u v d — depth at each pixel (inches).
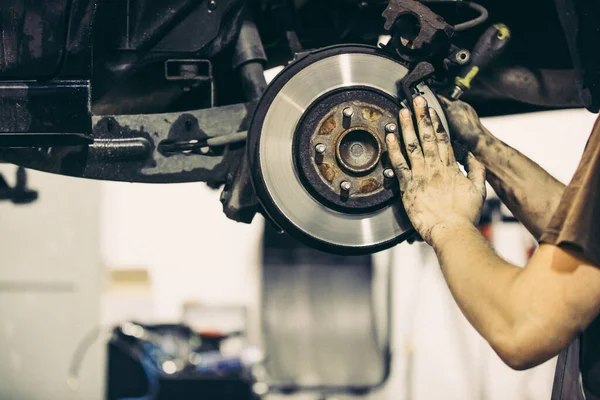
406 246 191.9
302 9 62.3
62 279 195.9
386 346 190.7
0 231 195.5
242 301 202.7
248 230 205.8
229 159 53.9
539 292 36.6
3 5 50.3
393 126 46.9
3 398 190.9
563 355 51.4
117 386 137.5
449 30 47.5
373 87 47.8
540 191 53.2
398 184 47.5
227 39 54.9
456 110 53.4
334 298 200.7
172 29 54.2
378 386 181.9
